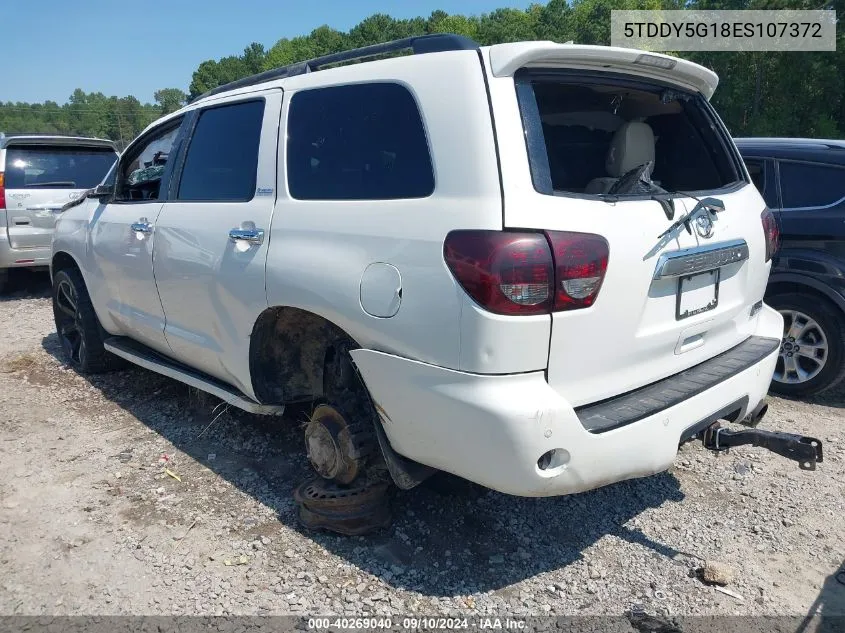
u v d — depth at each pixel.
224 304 3.31
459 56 2.49
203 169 3.67
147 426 4.27
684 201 2.80
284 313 3.11
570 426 2.30
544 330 2.27
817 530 3.18
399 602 2.63
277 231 3.01
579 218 2.35
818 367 4.77
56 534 3.07
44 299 8.47
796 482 3.64
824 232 4.71
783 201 4.91
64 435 4.14
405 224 2.49
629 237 2.47
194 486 3.50
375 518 3.03
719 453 3.96
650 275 2.56
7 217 8.02
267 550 2.95
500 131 2.34
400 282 2.46
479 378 2.27
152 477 3.60
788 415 4.61
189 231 3.55
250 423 4.27
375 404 2.68
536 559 2.91
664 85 3.11
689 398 2.66
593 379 2.47
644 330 2.62
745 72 33.75
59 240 5.18
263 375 3.31
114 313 4.54
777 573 2.86
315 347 3.35
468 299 2.26
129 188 4.50
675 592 2.72
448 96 2.47
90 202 4.93
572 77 2.67
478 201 2.31
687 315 2.83
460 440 2.35
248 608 2.59
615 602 2.65
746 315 3.33
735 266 3.12
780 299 4.89
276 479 3.57
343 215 2.74
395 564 2.86
